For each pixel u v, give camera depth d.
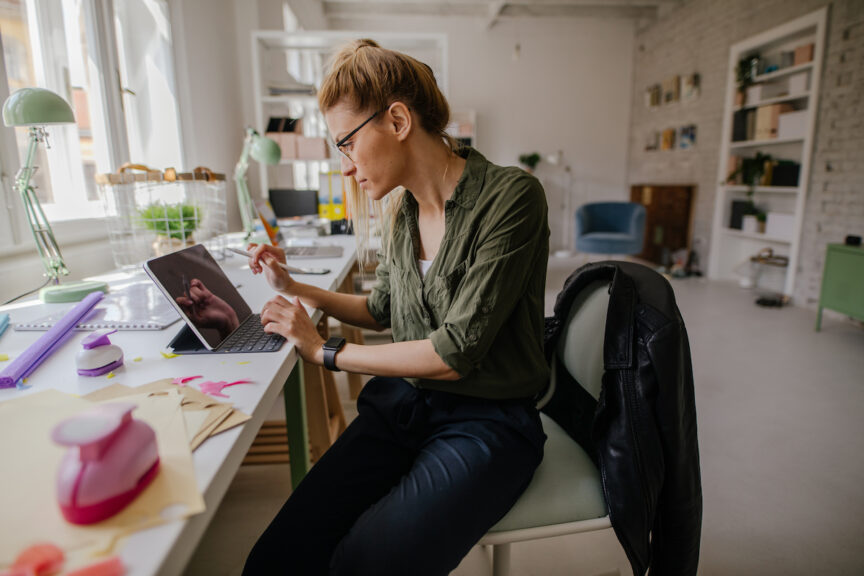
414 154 0.83
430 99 0.83
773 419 2.11
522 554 1.36
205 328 0.80
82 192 1.89
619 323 0.78
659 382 0.74
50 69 1.70
